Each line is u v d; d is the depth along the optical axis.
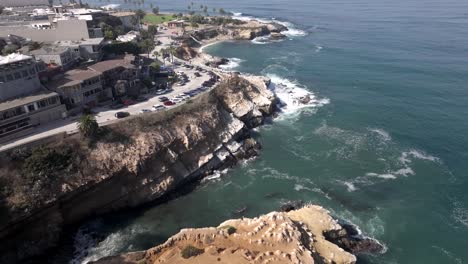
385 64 155.12
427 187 77.38
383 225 67.06
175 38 189.62
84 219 69.94
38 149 68.38
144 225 68.56
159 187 75.88
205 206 73.56
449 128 100.50
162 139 80.06
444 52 167.50
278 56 176.62
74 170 68.88
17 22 139.88
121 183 73.69
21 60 80.56
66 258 60.72
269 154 91.50
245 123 103.06
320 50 184.88
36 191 63.16
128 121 80.56
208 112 92.12
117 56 121.56
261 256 51.44
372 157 88.44
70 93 87.69
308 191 76.88
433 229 66.19
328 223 63.00
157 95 103.31
